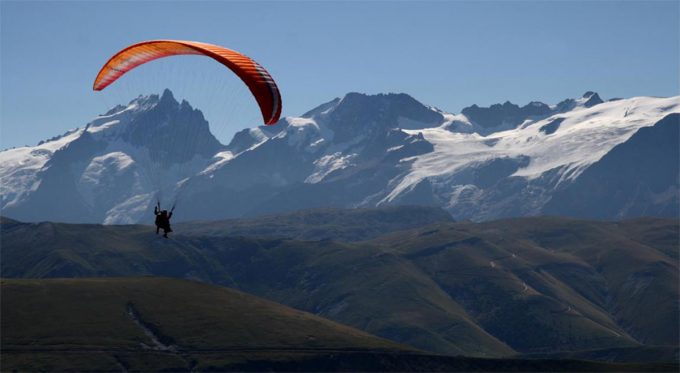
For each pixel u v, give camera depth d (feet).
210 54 465.88
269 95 465.47
